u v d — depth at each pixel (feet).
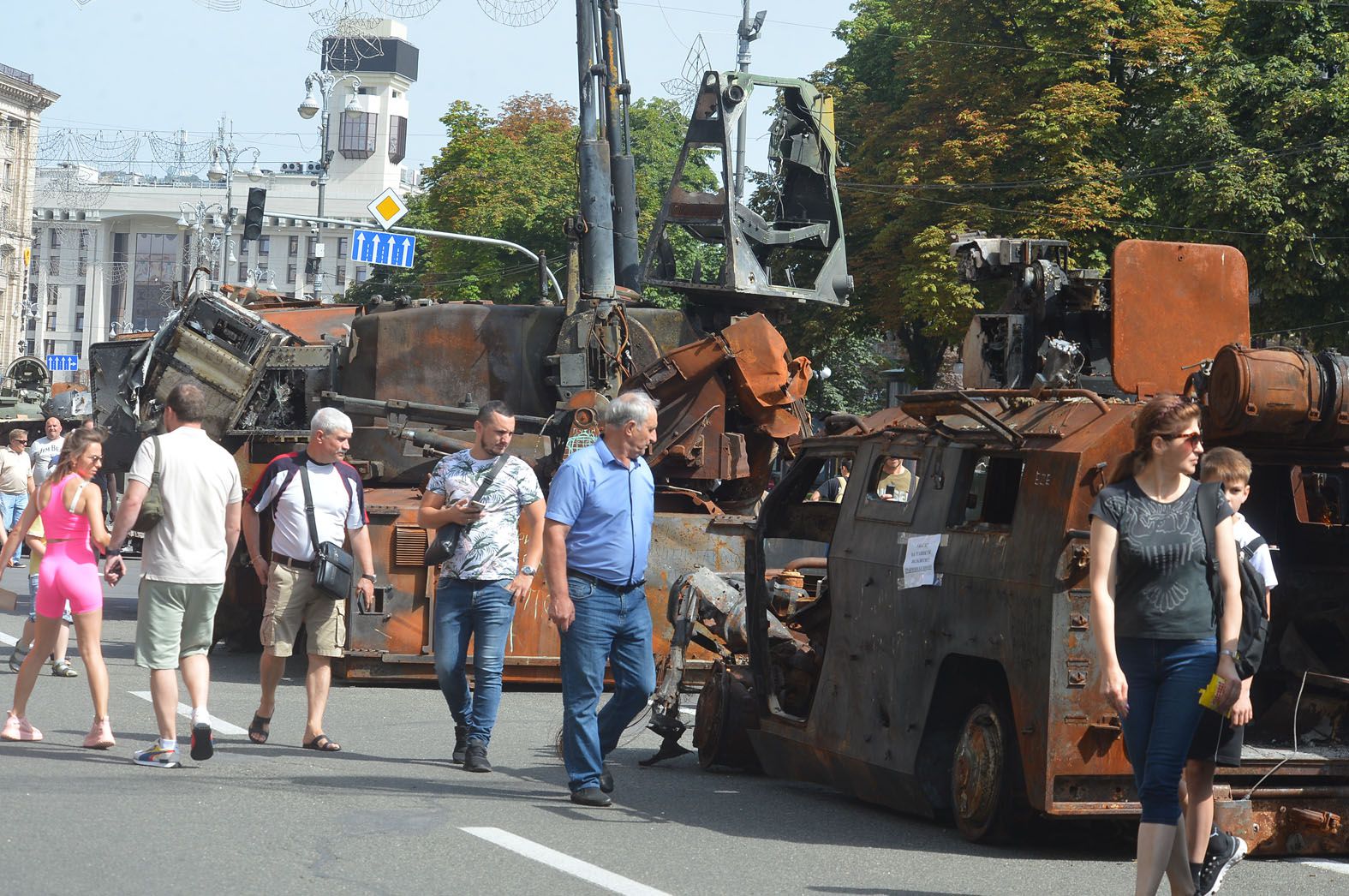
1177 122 255.29
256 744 76.38
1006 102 288.30
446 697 72.18
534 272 407.23
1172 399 45.14
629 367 107.24
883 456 65.82
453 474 71.46
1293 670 62.75
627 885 49.21
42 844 52.37
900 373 384.68
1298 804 56.18
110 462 144.05
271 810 59.52
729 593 76.28
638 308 113.50
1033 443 55.77
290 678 104.22
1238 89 257.14
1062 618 52.42
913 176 289.12
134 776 65.82
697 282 115.03
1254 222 243.19
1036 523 54.13
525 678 100.63
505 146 423.23
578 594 63.21
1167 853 43.93
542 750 77.87
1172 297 62.34
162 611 68.03
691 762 78.59
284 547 75.20
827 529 74.49
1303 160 244.01
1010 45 295.48
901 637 61.31
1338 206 242.17
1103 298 68.74
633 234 130.62
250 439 116.37
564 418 105.91
